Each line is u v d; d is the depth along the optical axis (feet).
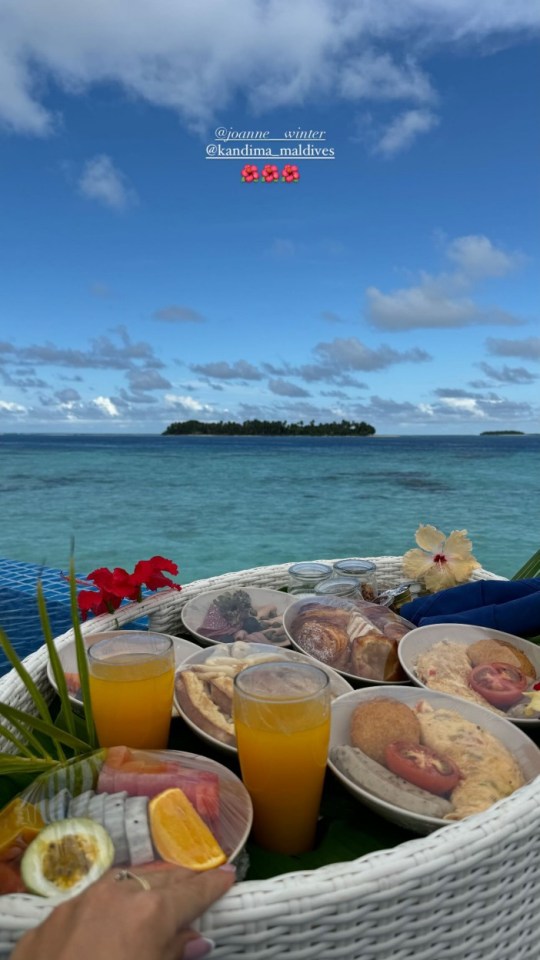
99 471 93.61
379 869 2.59
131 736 3.81
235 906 2.40
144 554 36.91
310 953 2.50
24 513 53.36
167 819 2.81
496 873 2.85
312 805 3.38
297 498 64.39
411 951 2.72
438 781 3.41
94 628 5.73
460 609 5.84
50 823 2.83
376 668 4.89
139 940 2.02
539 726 4.30
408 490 71.46
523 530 44.60
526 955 3.12
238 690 3.35
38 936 2.06
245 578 7.20
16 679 4.67
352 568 6.86
